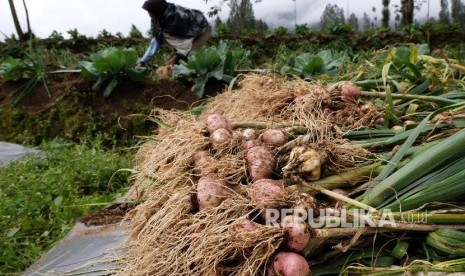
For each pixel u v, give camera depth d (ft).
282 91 7.01
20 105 19.95
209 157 5.57
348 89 6.52
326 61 16.84
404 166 5.02
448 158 4.90
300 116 6.19
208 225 4.75
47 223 10.69
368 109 6.44
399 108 6.95
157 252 4.95
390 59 7.87
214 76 18.04
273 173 5.25
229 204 4.80
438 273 4.37
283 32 34.27
